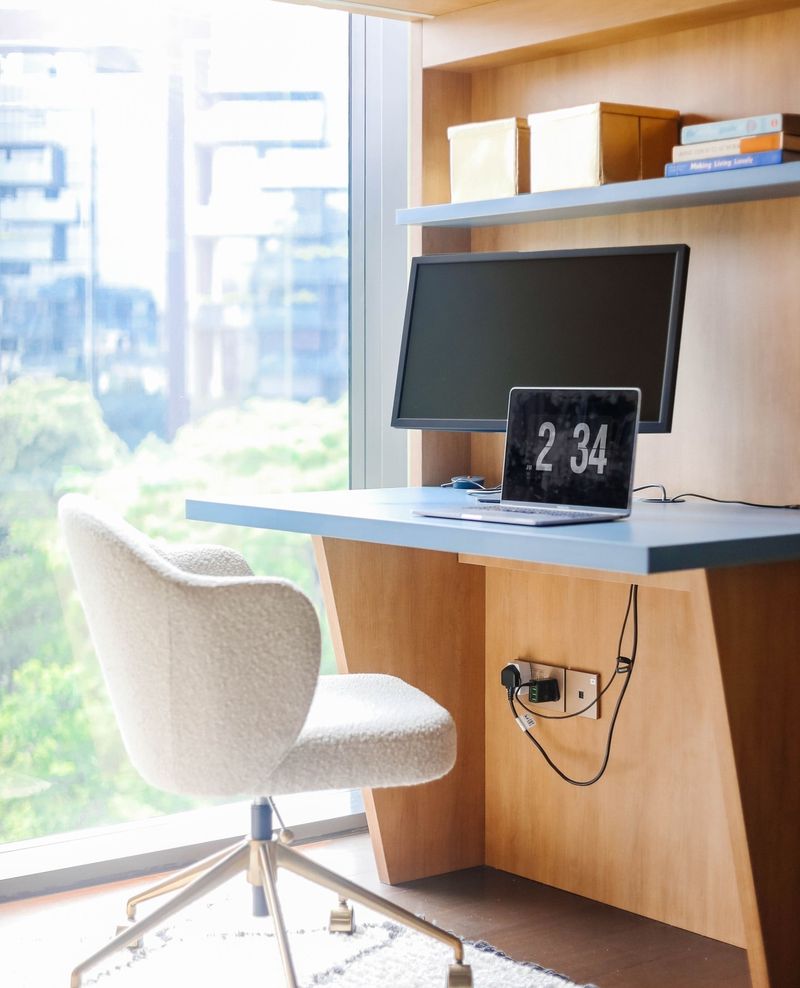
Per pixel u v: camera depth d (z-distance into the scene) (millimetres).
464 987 2164
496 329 2646
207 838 2887
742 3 2312
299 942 2400
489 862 2941
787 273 2355
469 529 1982
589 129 2393
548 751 2795
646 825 2607
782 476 2385
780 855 2121
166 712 1821
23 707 2730
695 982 2287
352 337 3117
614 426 2180
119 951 2305
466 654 2898
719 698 2043
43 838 2768
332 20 3039
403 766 1936
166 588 1778
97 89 2754
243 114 2941
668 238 2561
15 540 2709
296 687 1822
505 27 2713
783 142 2137
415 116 2928
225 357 2949
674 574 2104
